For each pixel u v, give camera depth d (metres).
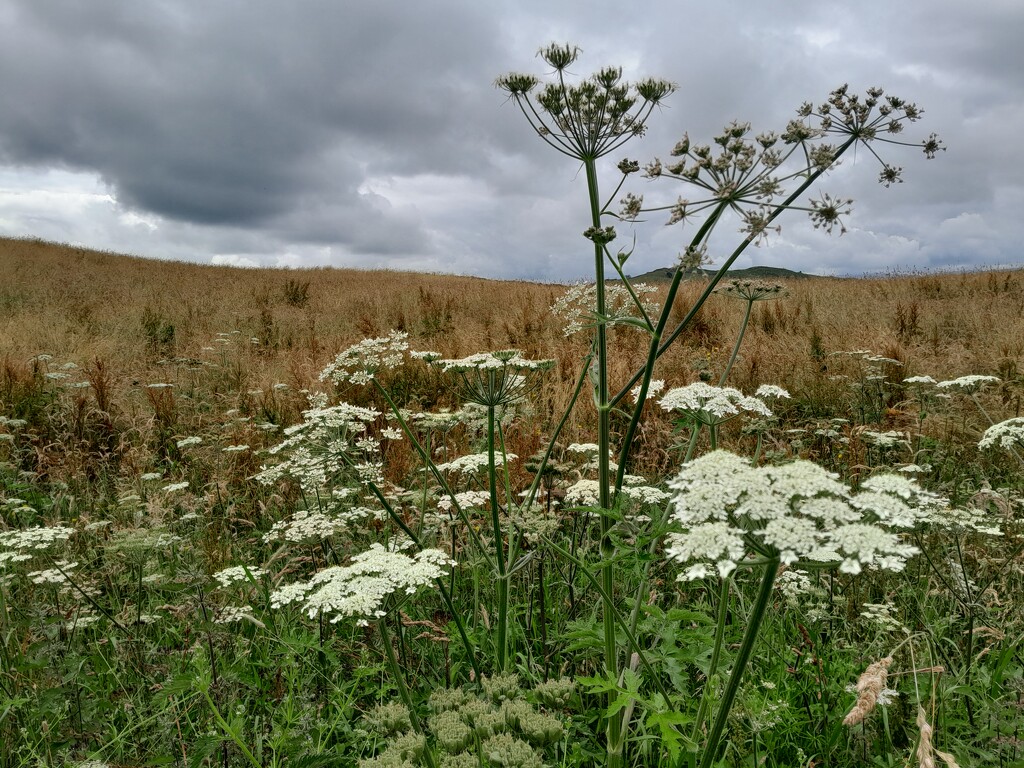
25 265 35.00
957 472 6.38
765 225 2.76
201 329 17.69
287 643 3.19
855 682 3.18
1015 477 6.22
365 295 26.86
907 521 1.83
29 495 6.45
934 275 26.52
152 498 5.79
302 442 4.95
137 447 7.73
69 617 4.01
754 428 5.19
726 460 2.04
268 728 3.22
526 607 4.11
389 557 2.85
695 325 13.89
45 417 8.66
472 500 4.20
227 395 10.59
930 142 3.03
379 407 9.23
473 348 12.83
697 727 2.24
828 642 3.63
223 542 5.38
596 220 3.15
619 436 7.52
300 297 25.28
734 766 2.73
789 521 1.74
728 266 2.84
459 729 2.23
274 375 11.58
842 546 1.71
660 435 6.86
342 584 2.63
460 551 4.74
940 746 2.86
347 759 2.72
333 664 3.49
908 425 7.48
